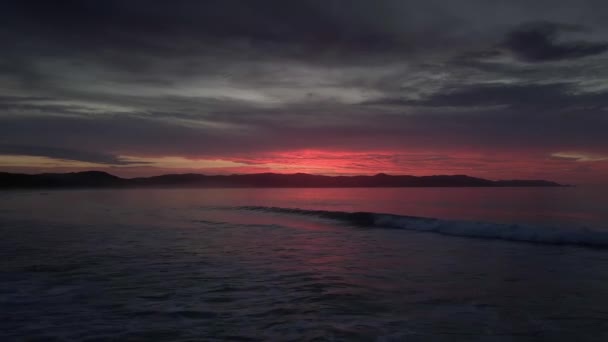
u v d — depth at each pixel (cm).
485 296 631
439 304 588
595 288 679
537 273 803
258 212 2528
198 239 1330
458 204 2808
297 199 4062
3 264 894
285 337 448
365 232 1531
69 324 495
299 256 1014
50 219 2019
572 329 476
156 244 1213
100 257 990
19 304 585
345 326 488
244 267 874
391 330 473
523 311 550
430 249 1127
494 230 1398
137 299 612
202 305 582
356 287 694
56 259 956
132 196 5025
